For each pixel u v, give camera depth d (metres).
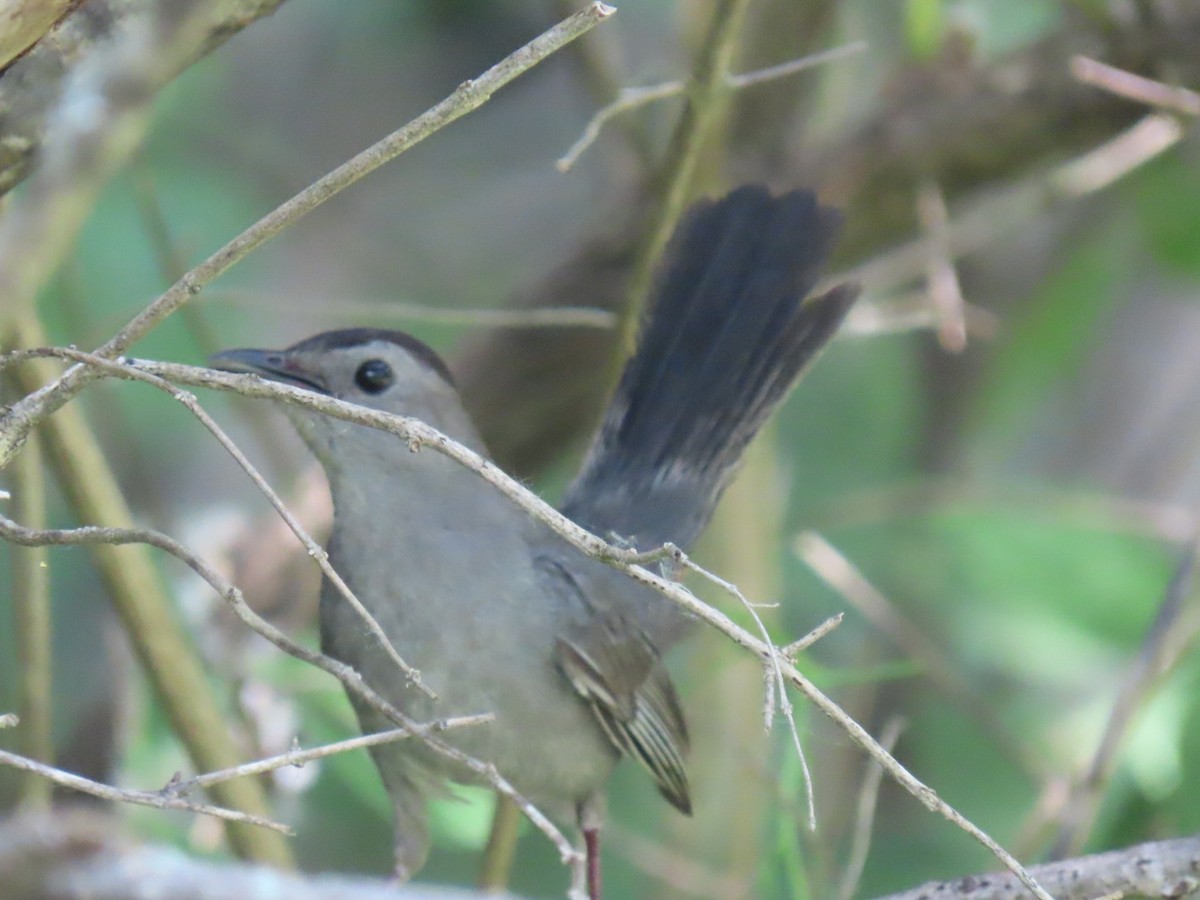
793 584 12.54
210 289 11.83
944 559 12.02
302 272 14.52
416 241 15.01
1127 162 10.88
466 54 15.27
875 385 13.20
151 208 10.26
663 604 9.28
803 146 11.85
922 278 13.78
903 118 11.58
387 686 8.52
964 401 13.56
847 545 12.59
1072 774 9.64
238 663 9.67
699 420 9.66
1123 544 11.60
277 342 13.76
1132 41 11.12
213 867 4.40
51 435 7.60
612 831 10.39
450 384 8.84
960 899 6.70
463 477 8.65
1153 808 9.56
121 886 3.83
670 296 9.77
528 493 5.68
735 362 9.71
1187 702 9.40
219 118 13.38
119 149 4.29
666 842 10.53
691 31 11.35
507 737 8.62
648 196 11.43
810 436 13.12
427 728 6.00
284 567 11.26
